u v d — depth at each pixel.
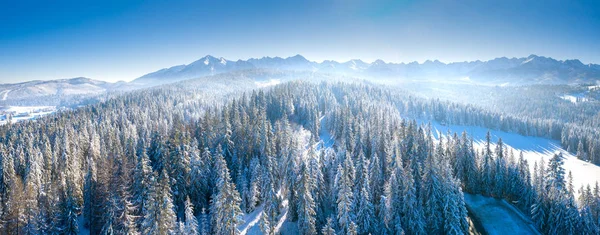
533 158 120.56
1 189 55.53
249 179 63.22
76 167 59.94
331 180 59.66
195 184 57.12
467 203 61.41
